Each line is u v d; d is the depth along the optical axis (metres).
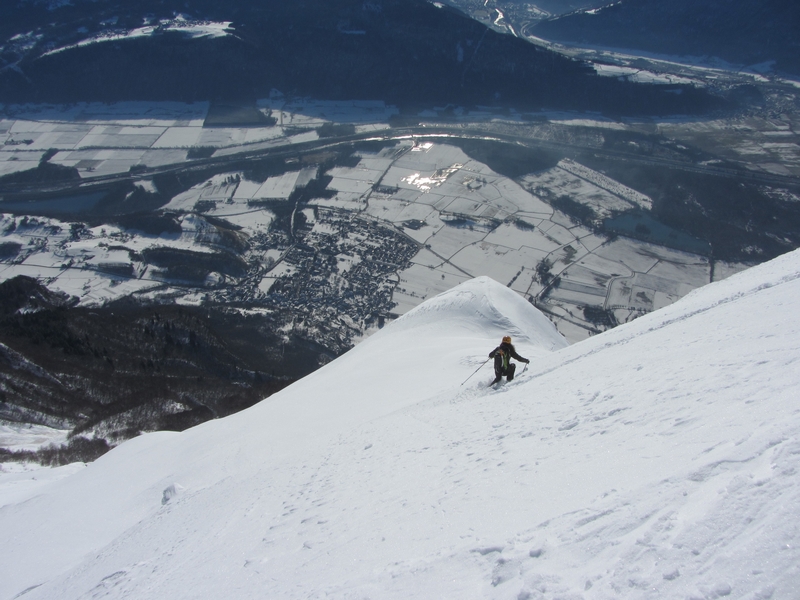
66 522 26.80
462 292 60.59
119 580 15.78
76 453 51.47
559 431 11.87
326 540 10.86
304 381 48.84
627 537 6.04
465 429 15.87
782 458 6.05
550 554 6.48
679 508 6.10
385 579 7.80
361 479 14.74
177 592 12.04
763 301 17.55
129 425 59.09
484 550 7.38
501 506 8.73
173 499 24.62
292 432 29.94
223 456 28.80
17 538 25.77
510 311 57.44
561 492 8.24
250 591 9.99
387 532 9.75
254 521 14.95
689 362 12.93
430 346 49.06
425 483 11.94
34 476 40.09
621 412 11.20
